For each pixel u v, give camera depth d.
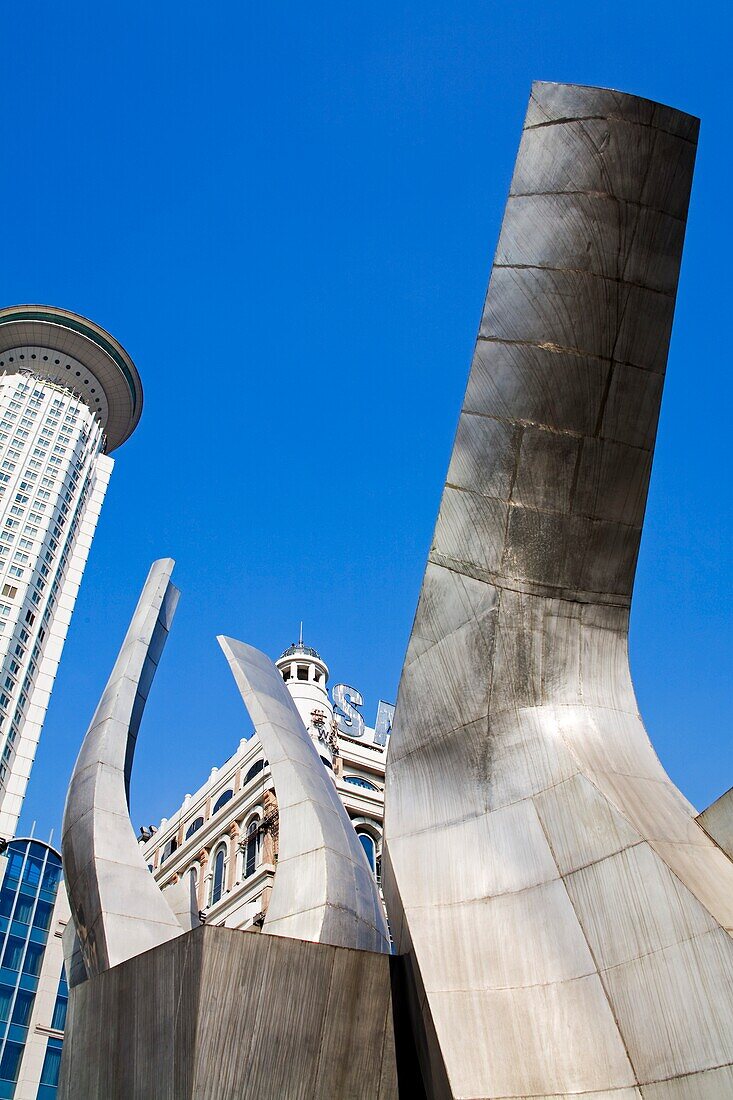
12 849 56.84
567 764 13.70
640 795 13.38
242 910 49.44
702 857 12.44
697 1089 10.49
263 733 21.73
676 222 16.47
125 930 17.78
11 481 109.44
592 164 16.48
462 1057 11.62
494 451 15.73
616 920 12.02
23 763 91.38
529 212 16.61
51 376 141.38
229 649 23.83
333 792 21.61
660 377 16.00
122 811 20.36
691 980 11.02
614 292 15.95
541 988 12.11
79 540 115.94
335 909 17.70
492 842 13.76
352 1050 13.20
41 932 55.25
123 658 24.23
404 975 13.74
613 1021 11.47
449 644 15.32
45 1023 52.28
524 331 15.97
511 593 15.16
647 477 15.82
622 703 15.06
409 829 14.70
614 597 15.57
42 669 99.12
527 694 14.72
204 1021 12.41
